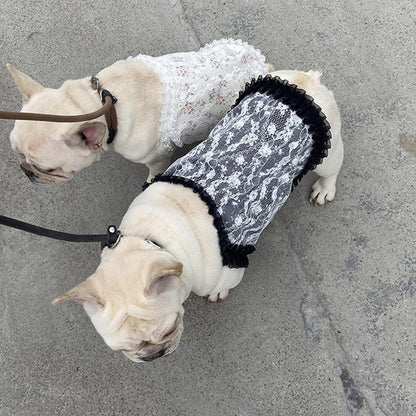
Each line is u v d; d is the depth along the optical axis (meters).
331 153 1.00
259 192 0.88
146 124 1.05
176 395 1.13
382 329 1.12
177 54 1.11
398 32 1.31
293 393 1.10
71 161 1.00
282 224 1.22
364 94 1.28
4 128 1.37
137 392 1.14
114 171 1.32
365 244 1.18
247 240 0.93
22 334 1.22
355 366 1.10
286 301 1.16
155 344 0.78
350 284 1.16
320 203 1.21
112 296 0.75
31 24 1.47
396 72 1.28
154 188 0.92
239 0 1.40
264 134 0.88
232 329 1.16
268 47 1.36
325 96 0.93
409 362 1.09
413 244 1.16
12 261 1.28
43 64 1.43
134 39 1.42
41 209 1.31
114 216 1.29
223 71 1.06
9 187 1.33
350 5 1.35
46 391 1.17
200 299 1.19
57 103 0.98
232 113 0.94
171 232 0.85
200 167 0.91
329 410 1.08
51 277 1.25
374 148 1.24
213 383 1.13
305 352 1.12
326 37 1.34
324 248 1.19
